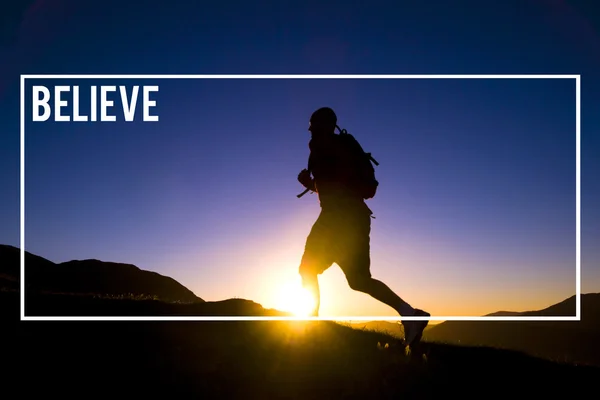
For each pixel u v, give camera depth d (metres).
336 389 5.08
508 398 5.41
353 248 6.28
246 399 4.76
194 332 6.98
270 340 6.68
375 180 6.37
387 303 6.62
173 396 4.70
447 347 7.93
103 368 5.31
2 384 4.78
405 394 5.14
